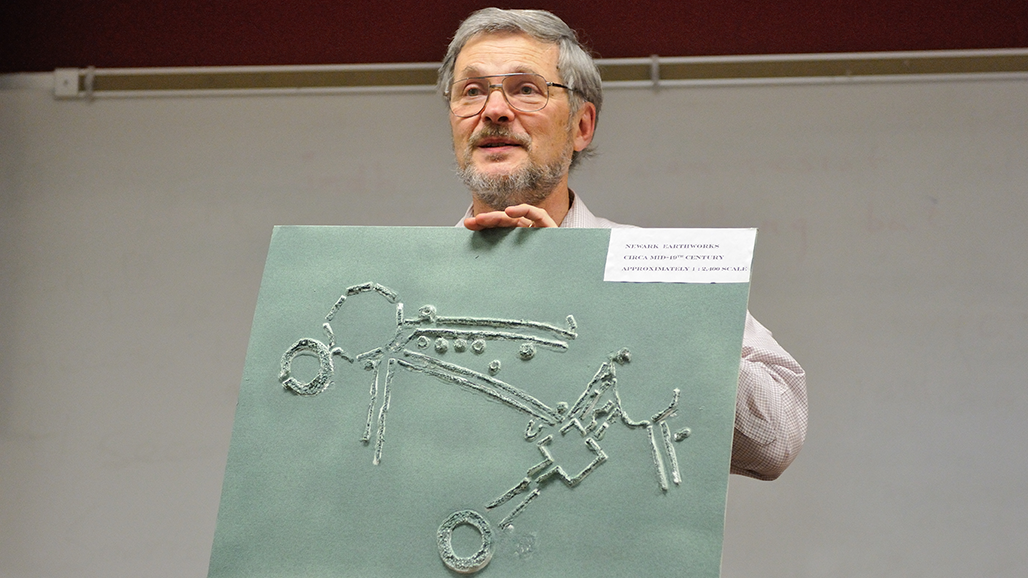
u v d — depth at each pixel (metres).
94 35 3.17
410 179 3.04
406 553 1.23
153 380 3.02
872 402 2.79
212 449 2.98
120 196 3.10
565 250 1.35
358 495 1.27
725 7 2.97
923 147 2.87
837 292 2.84
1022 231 2.81
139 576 2.93
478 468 1.25
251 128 3.10
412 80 3.08
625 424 1.23
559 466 1.23
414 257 1.40
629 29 2.99
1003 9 2.90
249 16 3.13
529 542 1.21
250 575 1.26
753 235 1.30
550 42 1.65
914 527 2.73
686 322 1.27
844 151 2.89
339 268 1.41
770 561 2.75
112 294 3.06
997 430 2.75
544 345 1.30
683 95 2.96
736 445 1.42
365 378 1.33
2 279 3.08
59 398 3.03
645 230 1.34
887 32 2.93
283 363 1.36
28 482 2.99
